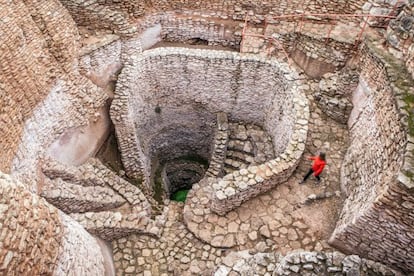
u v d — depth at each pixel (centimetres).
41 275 434
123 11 1051
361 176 718
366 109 811
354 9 1034
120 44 1011
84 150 937
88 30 1011
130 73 966
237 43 1157
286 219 768
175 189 1357
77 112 897
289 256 557
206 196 850
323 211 776
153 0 1088
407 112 609
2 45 678
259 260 599
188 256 749
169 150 1267
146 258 756
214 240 754
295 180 829
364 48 871
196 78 1040
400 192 518
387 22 981
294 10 1088
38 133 773
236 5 1099
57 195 757
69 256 517
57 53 837
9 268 372
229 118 1130
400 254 612
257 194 799
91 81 957
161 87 1065
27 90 735
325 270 541
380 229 598
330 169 838
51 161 808
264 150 1011
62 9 887
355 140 823
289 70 949
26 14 761
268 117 1048
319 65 1008
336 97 923
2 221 374
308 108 874
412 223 547
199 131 1201
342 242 685
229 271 605
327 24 1071
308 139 891
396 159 579
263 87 1019
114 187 888
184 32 1170
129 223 778
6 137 662
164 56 988
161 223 803
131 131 992
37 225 439
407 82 688
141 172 1069
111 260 743
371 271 544
